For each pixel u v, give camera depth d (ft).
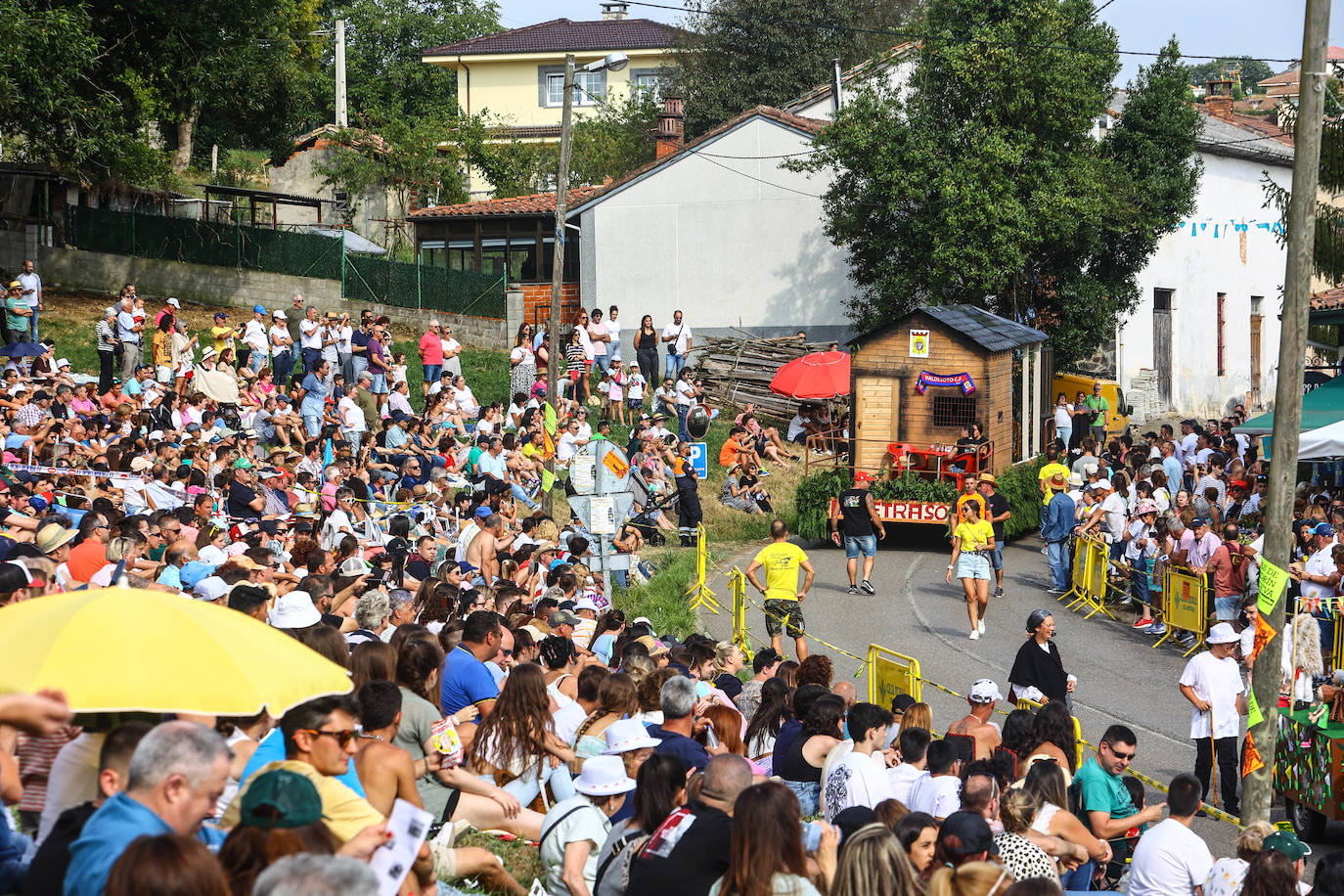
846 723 29.43
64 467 54.95
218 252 116.16
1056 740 31.45
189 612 17.22
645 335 104.78
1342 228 59.11
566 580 45.39
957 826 19.31
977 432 75.36
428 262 131.23
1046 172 97.45
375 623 33.58
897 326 77.61
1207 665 39.14
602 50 204.13
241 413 76.43
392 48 214.07
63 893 13.79
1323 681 43.91
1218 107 163.43
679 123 131.54
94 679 15.65
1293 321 33.53
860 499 65.67
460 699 29.32
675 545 76.89
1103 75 100.42
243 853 14.33
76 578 37.27
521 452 79.87
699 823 19.13
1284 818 39.58
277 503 57.31
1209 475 73.36
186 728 13.99
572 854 22.36
